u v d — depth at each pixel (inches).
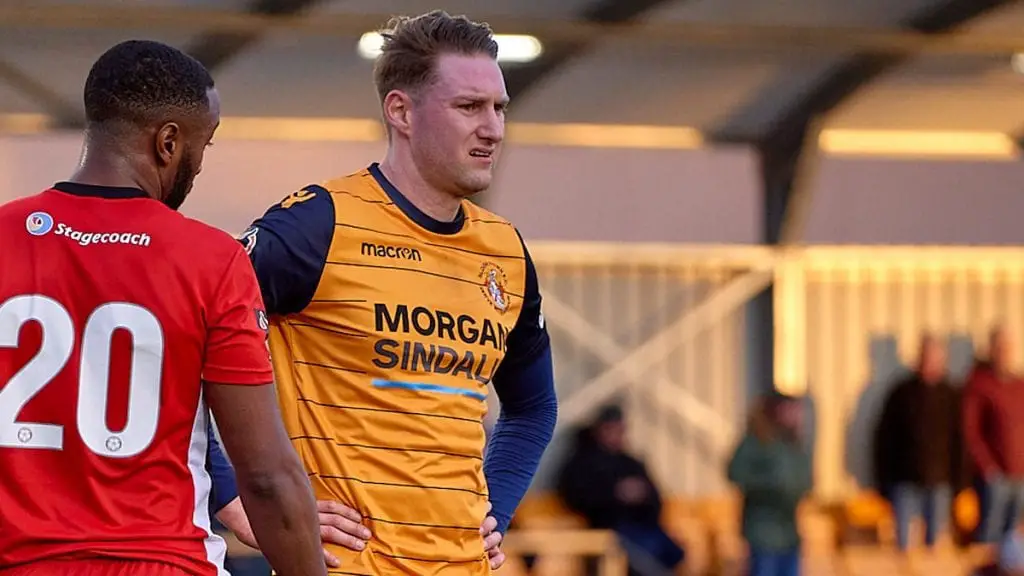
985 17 991.6
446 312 327.3
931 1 971.9
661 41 995.9
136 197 272.7
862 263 1363.2
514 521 1102.4
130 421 263.4
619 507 983.6
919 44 1020.5
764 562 992.9
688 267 1342.3
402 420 318.7
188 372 267.1
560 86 1120.8
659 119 1226.6
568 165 1322.6
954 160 1378.0
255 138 1192.8
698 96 1167.6
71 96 1103.6
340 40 975.6
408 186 331.3
